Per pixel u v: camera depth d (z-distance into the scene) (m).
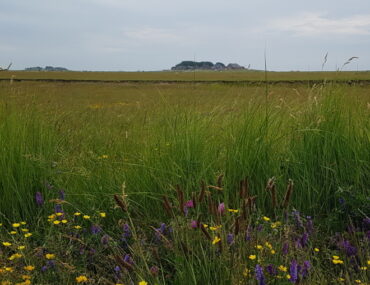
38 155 3.82
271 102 4.57
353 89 4.63
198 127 4.25
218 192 3.45
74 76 88.56
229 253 2.39
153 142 4.20
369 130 4.16
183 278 2.28
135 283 2.38
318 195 3.71
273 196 2.42
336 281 2.45
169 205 2.40
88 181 3.75
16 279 2.36
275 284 2.18
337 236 3.11
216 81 56.66
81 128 5.92
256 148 3.87
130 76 92.38
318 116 4.14
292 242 2.74
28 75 84.12
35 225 3.27
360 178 3.75
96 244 2.98
